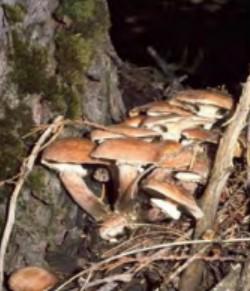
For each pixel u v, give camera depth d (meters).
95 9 1.09
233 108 1.07
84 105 1.10
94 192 1.09
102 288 1.00
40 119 1.06
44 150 1.03
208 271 1.03
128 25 2.51
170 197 1.01
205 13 2.44
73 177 1.05
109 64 1.14
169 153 1.01
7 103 1.04
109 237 1.04
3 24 1.04
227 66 2.34
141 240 1.04
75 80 1.08
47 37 1.06
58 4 1.07
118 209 1.05
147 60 2.46
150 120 1.05
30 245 1.05
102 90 1.12
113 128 1.03
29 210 1.05
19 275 1.01
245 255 1.02
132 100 1.26
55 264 1.05
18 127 1.05
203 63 2.36
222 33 2.42
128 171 1.03
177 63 2.30
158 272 1.02
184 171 1.05
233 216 1.06
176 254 1.02
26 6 1.04
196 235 1.02
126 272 1.00
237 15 2.41
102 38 1.11
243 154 1.09
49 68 1.06
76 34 1.07
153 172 1.04
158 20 2.50
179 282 1.01
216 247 1.02
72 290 1.01
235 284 0.99
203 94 1.07
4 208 1.04
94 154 1.00
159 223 1.06
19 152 1.04
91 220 1.07
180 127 1.07
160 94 1.31
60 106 1.07
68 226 1.07
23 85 1.05
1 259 1.00
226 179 1.02
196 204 1.02
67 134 1.07
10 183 1.04
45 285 1.00
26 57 1.04
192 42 2.44
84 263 1.04
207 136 1.05
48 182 1.05
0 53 1.04
